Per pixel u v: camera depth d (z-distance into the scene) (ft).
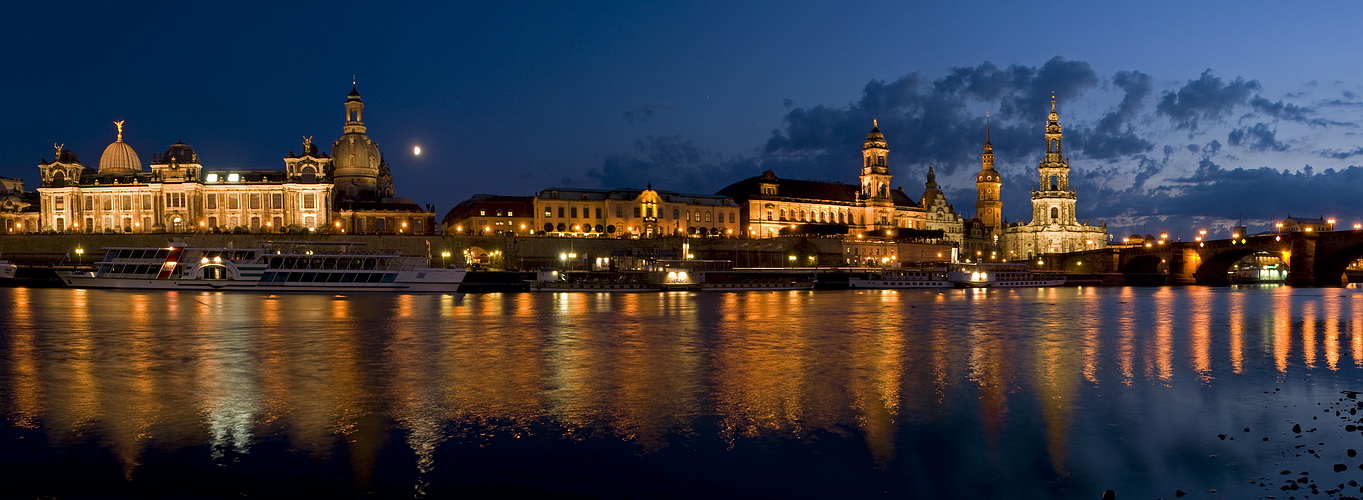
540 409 106.11
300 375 132.16
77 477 77.10
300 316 240.53
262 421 98.68
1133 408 106.11
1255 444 87.10
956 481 76.74
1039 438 91.04
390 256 382.22
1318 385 123.34
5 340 175.73
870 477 78.02
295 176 593.01
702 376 132.77
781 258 628.69
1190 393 116.78
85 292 352.49
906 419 100.42
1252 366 143.84
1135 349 169.37
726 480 77.41
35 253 517.14
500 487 75.51
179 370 136.56
